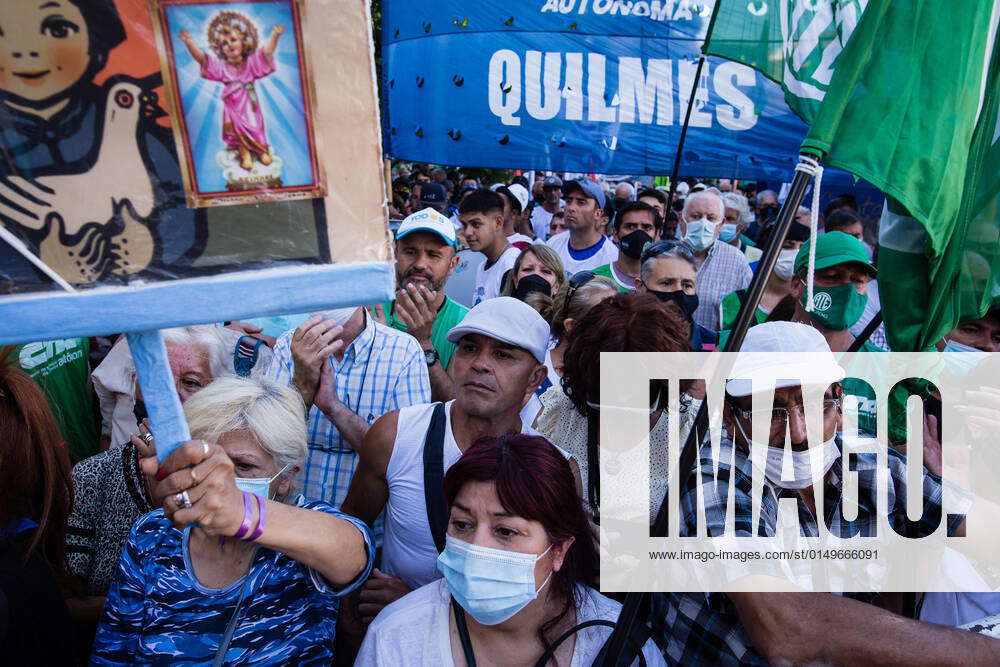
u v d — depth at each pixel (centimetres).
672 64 365
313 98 109
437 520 212
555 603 166
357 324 282
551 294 382
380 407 281
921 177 163
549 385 298
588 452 221
